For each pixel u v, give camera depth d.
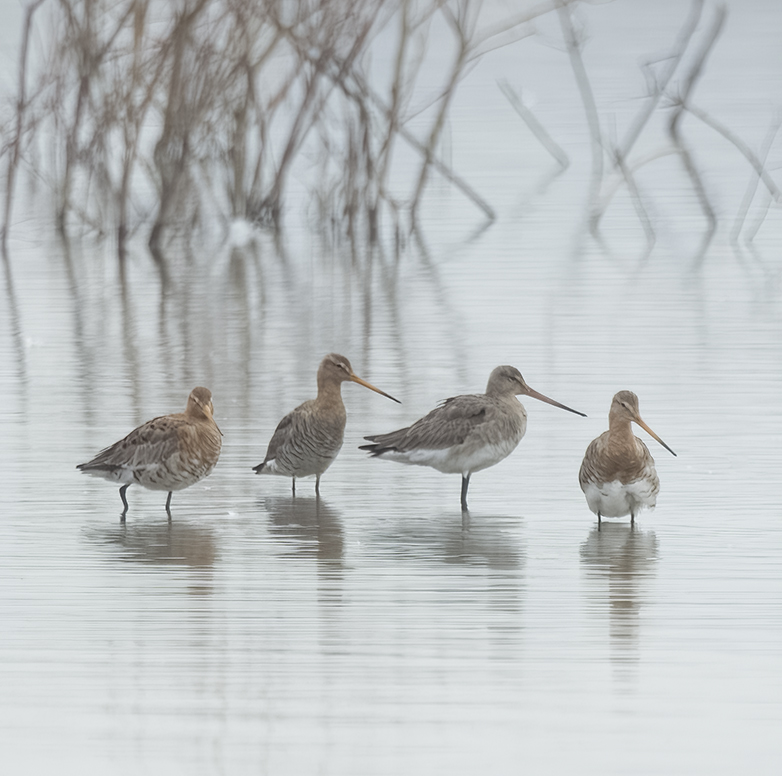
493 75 50.91
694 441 14.66
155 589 10.45
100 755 7.79
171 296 23.27
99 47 29.92
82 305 22.48
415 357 18.52
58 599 10.20
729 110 43.47
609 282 23.81
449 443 12.61
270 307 22.22
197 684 8.66
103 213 30.36
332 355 12.96
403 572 10.89
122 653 9.15
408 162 37.50
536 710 8.30
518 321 20.75
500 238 28.64
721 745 7.89
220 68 28.91
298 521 12.40
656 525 12.16
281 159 31.14
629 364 17.97
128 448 12.19
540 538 11.85
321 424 12.86
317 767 7.65
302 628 9.61
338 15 29.28
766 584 10.50
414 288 23.61
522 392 13.07
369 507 12.90
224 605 10.09
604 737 7.97
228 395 16.72
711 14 64.94
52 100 30.47
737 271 24.69
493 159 38.03
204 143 31.34
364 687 8.62
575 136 40.91
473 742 7.90
